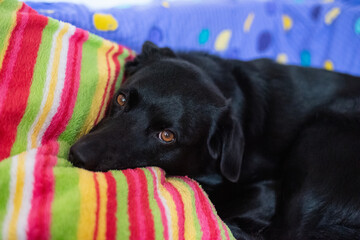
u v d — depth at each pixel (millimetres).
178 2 708
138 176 371
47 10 494
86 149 370
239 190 544
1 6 372
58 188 321
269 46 788
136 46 626
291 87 575
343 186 495
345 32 805
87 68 439
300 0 832
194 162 477
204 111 450
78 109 414
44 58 390
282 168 562
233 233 476
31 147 363
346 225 496
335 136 523
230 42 746
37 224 291
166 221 355
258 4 763
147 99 424
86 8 564
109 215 328
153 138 425
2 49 360
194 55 561
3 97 347
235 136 461
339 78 587
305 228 501
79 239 306
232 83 542
